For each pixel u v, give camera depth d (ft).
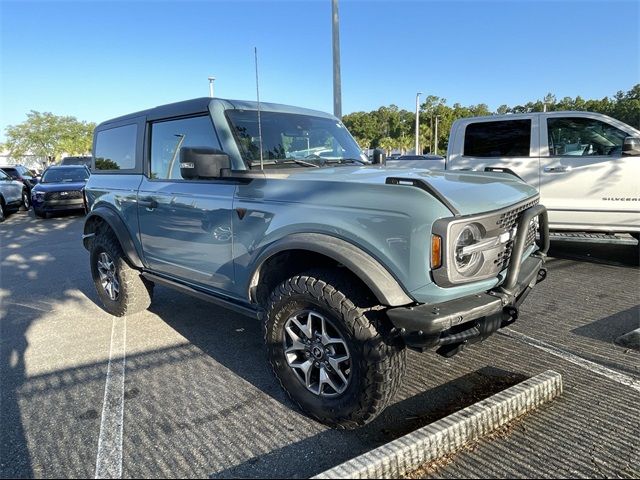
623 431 8.74
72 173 50.96
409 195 7.77
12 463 8.16
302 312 9.00
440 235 7.46
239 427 9.17
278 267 9.86
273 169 10.59
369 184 8.25
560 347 12.48
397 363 8.32
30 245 31.32
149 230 13.35
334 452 8.39
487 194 8.73
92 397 10.37
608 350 12.23
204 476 7.79
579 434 8.66
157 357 12.46
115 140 15.26
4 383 11.09
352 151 13.76
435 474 7.68
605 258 22.06
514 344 12.70
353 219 8.29
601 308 15.37
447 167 23.73
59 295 18.74
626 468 7.75
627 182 19.53
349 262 7.98
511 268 8.64
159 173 13.25
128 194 14.02
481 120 22.91
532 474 7.64
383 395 8.23
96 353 12.78
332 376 8.98
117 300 15.47
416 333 7.78
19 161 188.44
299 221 8.99
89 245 16.47
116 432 9.02
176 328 14.60
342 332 8.39
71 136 190.08
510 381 10.77
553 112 21.50
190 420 9.42
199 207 11.28
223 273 11.00
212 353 12.67
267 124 11.84
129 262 14.85
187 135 12.14
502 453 8.16
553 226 21.07
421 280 7.69
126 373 11.53
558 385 9.98
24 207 55.77
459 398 10.11
